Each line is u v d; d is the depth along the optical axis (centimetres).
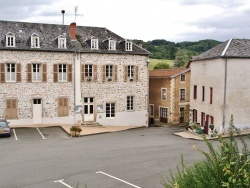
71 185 1311
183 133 2691
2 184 1326
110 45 3114
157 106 3719
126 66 3180
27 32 2934
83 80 3012
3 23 2917
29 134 2536
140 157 1792
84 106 3047
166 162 1667
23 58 2789
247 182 437
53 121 2931
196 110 3020
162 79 3628
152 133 2764
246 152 488
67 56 2942
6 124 2464
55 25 3156
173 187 550
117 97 3161
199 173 517
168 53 9081
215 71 2627
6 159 1747
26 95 2827
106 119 3128
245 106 2583
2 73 2730
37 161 1705
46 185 1311
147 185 1305
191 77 3136
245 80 2570
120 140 2381
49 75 2889
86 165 1623
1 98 2747
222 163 473
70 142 2281
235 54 2523
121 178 1402
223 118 2517
